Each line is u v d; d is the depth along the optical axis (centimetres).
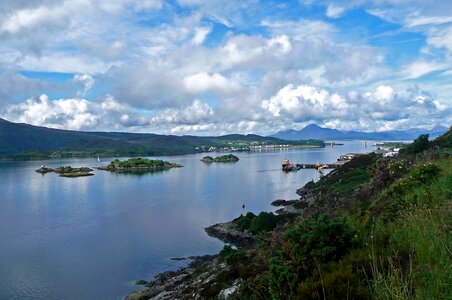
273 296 764
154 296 3188
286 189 10525
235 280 1570
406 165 2239
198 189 11031
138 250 4925
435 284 521
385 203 1311
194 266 4091
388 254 727
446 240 639
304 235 905
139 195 10069
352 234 904
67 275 4044
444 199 1027
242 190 10550
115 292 3556
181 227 6206
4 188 12144
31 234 5897
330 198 2753
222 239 5384
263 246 1947
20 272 4166
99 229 6172
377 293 608
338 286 665
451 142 3791
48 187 12319
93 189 11644
